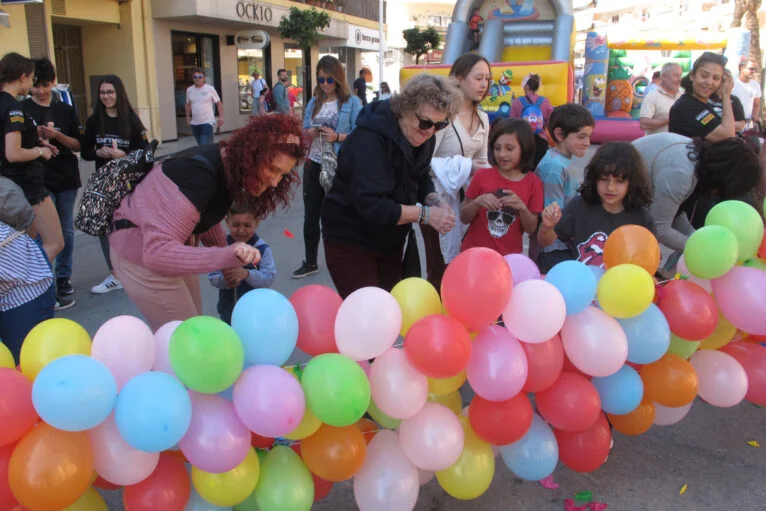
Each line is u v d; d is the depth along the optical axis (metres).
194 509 2.11
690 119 4.30
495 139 3.46
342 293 3.12
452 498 2.72
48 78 4.85
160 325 2.52
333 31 22.88
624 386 2.38
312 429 2.03
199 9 15.59
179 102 17.48
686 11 27.89
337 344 2.08
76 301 5.04
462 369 2.01
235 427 1.88
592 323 2.26
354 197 2.80
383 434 2.28
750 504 2.67
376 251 3.06
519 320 2.13
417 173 2.98
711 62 4.15
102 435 1.80
